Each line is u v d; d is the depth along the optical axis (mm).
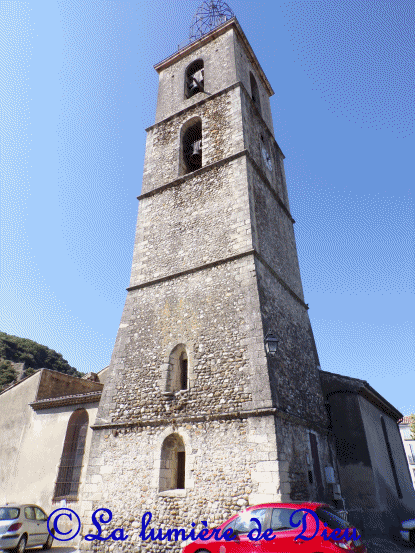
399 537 12633
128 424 11102
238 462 9031
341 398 14375
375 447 14523
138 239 15094
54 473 14398
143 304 13289
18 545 10773
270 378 9750
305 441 10789
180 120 17453
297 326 13891
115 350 12844
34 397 17188
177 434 10227
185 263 13219
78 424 15453
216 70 17969
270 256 13609
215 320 11375
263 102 20844
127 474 10383
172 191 15406
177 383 11367
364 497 12617
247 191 13180
